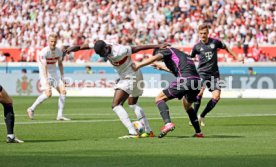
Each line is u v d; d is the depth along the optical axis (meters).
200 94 24.41
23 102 42.81
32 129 23.12
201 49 24.61
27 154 15.16
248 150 15.98
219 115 31.06
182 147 16.67
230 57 53.47
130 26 59.25
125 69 19.55
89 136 20.48
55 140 19.03
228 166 13.12
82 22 61.38
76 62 54.31
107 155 14.98
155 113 32.53
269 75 49.00
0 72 53.41
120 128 23.56
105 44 19.11
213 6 58.69
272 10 57.56
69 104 40.84
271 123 26.12
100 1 62.28
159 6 60.00
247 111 34.25
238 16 57.34
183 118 28.97
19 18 63.78
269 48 54.38
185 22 58.16
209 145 17.20
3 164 13.36
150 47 19.44
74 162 13.73
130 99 20.34
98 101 44.28
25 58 60.06
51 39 28.30
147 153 15.37
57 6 63.44
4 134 21.03
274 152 15.55
